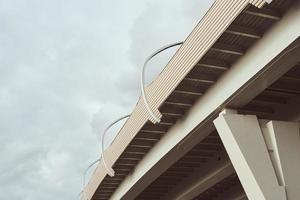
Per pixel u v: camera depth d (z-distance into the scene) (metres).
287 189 17.86
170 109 23.06
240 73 18.69
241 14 16.52
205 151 27.66
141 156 29.45
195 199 36.75
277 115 21.70
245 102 19.81
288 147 18.69
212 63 19.27
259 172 18.05
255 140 18.77
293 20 15.80
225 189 34.47
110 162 31.11
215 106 20.38
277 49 16.52
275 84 20.11
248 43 18.08
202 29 18.45
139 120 25.08
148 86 23.31
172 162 27.05
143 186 31.89
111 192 37.62
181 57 20.12
